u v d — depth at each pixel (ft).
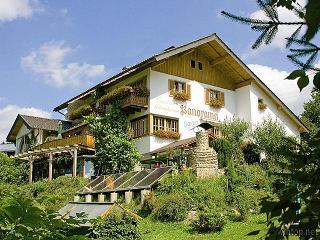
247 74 99.25
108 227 45.75
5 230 7.93
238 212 55.31
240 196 57.06
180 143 83.76
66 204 53.36
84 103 105.19
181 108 92.27
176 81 92.89
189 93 94.07
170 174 65.92
